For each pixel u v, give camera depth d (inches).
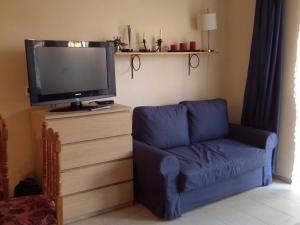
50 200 76.4
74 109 101.0
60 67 100.7
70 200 97.5
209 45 152.4
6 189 81.3
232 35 155.9
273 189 125.5
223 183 113.6
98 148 100.4
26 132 110.6
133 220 102.0
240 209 108.8
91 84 108.7
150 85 137.0
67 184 96.0
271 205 111.5
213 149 122.0
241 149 122.0
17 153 110.1
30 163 113.1
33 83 95.6
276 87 130.3
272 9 127.4
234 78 157.4
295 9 124.2
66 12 112.2
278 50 128.6
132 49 126.6
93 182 101.1
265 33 131.4
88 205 101.5
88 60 106.7
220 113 142.2
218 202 114.2
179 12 139.7
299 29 123.6
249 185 122.7
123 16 124.6
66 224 98.8
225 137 143.0
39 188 105.4
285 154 133.3
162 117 124.6
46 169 78.8
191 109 135.3
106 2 120.0
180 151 120.8
